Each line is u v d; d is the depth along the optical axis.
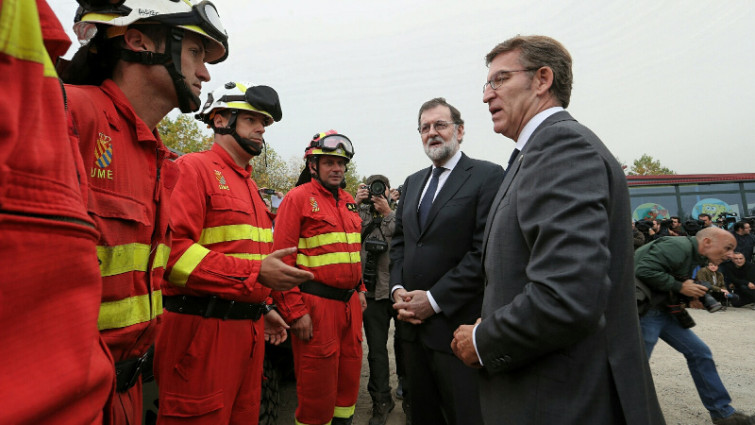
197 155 1.85
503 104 1.45
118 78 1.09
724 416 2.98
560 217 1.02
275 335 2.32
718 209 13.66
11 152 0.40
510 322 1.06
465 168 2.21
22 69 0.44
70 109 0.87
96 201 0.92
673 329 3.17
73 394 0.43
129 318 1.01
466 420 1.85
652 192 14.20
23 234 0.41
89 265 0.49
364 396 3.88
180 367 1.59
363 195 3.61
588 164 1.07
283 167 23.84
